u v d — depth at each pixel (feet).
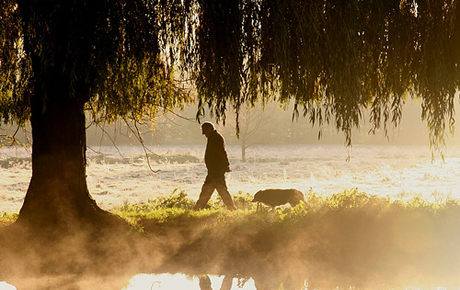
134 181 309.42
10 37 103.19
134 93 112.06
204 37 91.04
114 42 90.79
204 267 87.86
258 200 131.44
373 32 95.25
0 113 123.13
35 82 102.32
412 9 98.89
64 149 101.65
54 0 86.12
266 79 96.68
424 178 309.01
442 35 98.84
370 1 93.15
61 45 88.69
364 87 105.19
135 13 91.25
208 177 136.87
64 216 100.12
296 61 93.35
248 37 89.81
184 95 131.64
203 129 138.10
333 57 91.56
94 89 105.09
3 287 77.00
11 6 99.40
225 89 91.50
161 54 101.40
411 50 100.32
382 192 233.76
